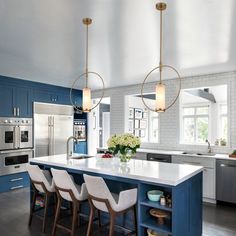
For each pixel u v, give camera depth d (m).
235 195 3.73
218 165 3.91
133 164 2.90
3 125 4.68
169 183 2.04
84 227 3.04
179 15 2.20
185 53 3.29
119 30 2.55
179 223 2.13
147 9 2.11
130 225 2.75
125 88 5.92
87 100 2.84
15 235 2.83
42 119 5.45
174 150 5.02
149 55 3.41
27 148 5.10
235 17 2.23
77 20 2.33
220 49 3.12
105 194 2.21
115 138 2.91
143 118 8.66
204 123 8.24
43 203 3.44
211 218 3.35
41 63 3.83
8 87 4.85
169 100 5.14
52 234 2.79
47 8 2.09
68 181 2.55
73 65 3.96
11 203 4.02
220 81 4.48
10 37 2.75
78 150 6.49
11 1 1.96
